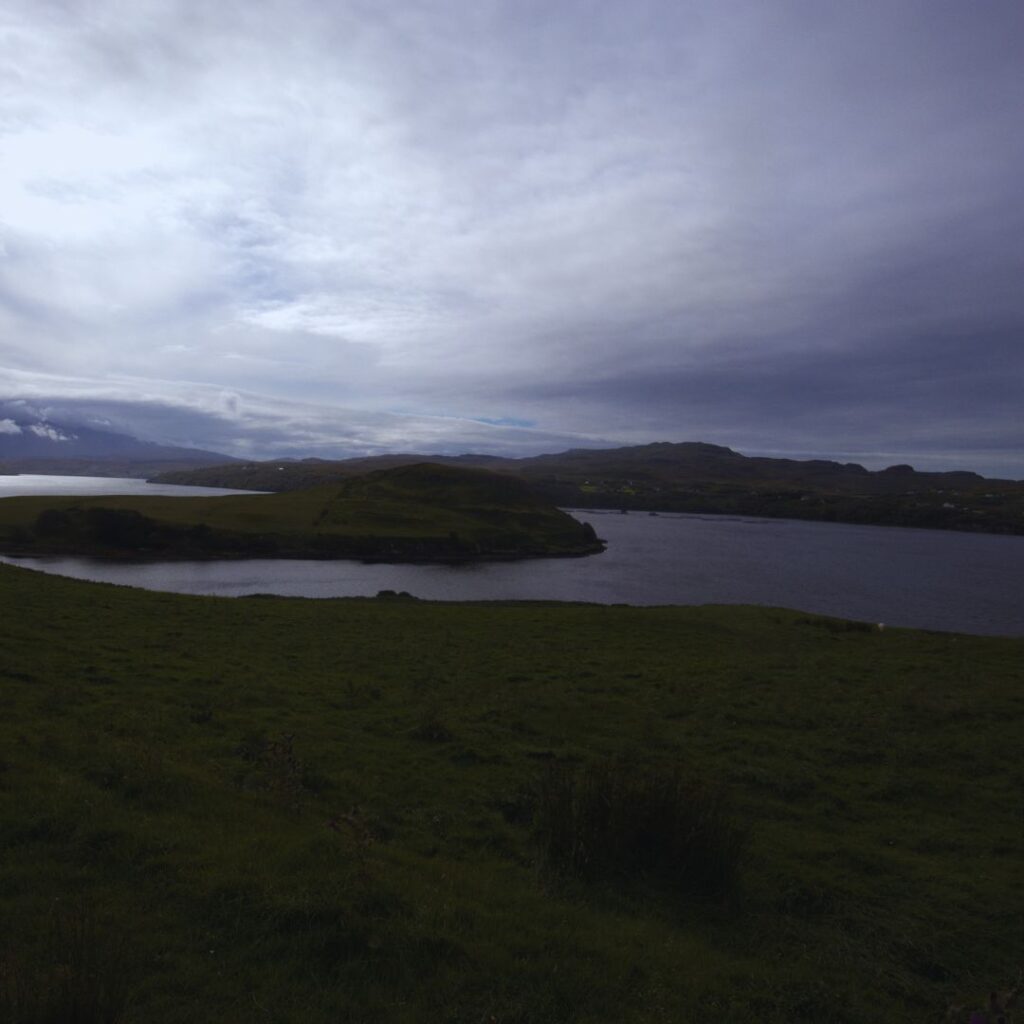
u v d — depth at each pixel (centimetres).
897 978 682
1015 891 853
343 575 8556
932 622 6256
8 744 953
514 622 3092
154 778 888
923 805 1145
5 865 639
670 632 2934
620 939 668
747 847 934
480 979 555
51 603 2489
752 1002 604
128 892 617
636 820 844
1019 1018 610
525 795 1052
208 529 10494
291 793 938
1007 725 1538
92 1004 423
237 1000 495
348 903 617
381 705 1555
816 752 1366
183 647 1983
